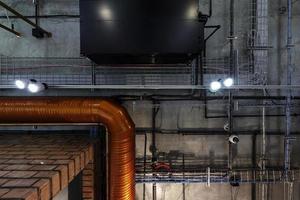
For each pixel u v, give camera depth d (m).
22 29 4.71
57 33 4.71
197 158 4.76
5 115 3.88
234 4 4.69
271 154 4.75
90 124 3.99
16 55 4.72
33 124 3.98
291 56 4.60
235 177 4.56
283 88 4.29
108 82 4.63
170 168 4.61
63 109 3.85
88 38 3.66
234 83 4.46
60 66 4.70
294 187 4.75
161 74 4.60
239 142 4.74
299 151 4.73
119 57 3.88
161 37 3.62
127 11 3.62
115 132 3.86
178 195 4.78
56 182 2.40
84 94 4.72
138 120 4.73
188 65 4.58
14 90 4.75
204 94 4.63
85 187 3.85
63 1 4.70
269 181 4.43
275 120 4.75
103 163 4.26
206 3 4.66
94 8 3.65
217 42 4.66
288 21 4.35
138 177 4.43
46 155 3.09
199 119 4.75
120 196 3.90
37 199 2.01
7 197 1.84
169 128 4.75
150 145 4.73
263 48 4.44
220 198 4.77
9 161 2.82
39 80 4.70
